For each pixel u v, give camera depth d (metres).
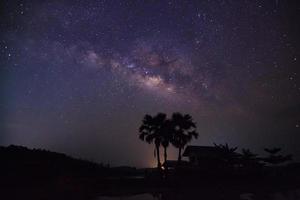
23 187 33.03
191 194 32.28
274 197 29.11
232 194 32.28
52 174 38.94
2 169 36.94
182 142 45.31
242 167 48.81
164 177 42.25
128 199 28.16
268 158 51.94
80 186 33.81
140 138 45.50
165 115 45.84
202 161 49.03
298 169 52.59
